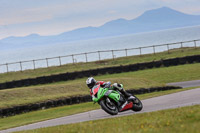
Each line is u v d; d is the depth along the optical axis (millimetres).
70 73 101625
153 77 89562
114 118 26578
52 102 57094
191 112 21766
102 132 19828
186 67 98812
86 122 26625
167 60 106625
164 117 22391
